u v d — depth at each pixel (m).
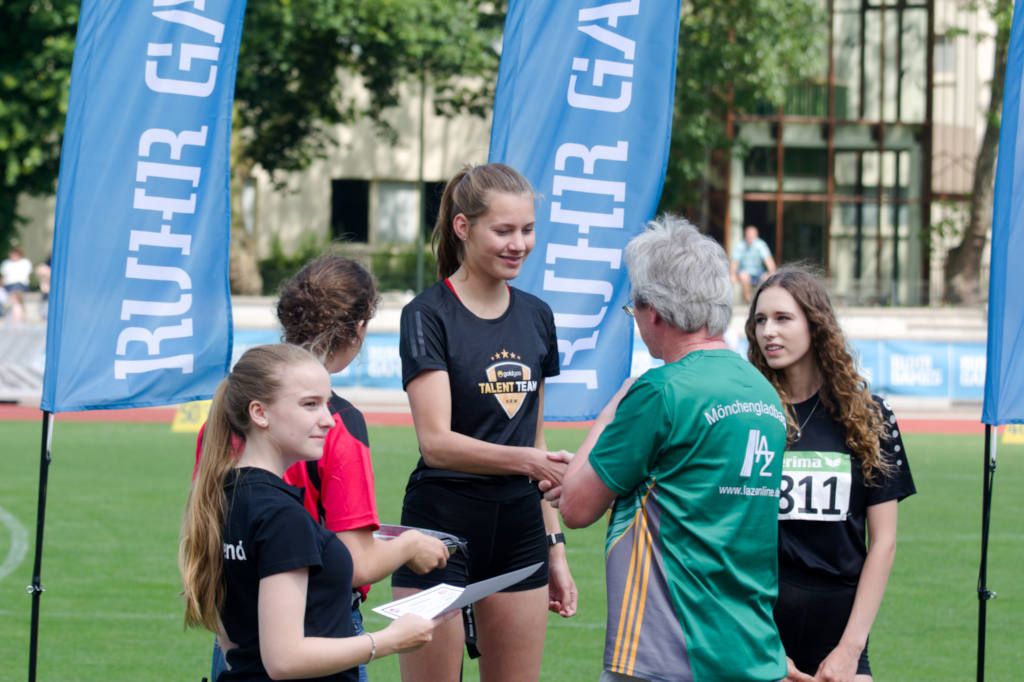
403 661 5.79
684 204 43.62
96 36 7.15
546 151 7.53
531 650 5.98
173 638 9.52
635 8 7.65
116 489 16.64
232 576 4.15
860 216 47.31
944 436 25.05
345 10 38.06
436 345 5.71
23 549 12.73
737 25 39.41
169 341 7.25
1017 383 7.01
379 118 48.88
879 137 47.09
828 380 5.51
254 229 52.12
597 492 4.62
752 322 5.65
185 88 7.29
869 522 5.49
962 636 9.85
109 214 7.14
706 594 4.46
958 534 14.38
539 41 7.56
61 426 24.45
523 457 5.57
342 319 5.07
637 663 4.46
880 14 46.81
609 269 7.59
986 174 43.47
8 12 35.62
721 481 4.51
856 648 5.28
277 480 4.22
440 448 5.62
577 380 7.52
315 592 4.15
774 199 47.16
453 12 39.78
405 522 5.94
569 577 6.33
